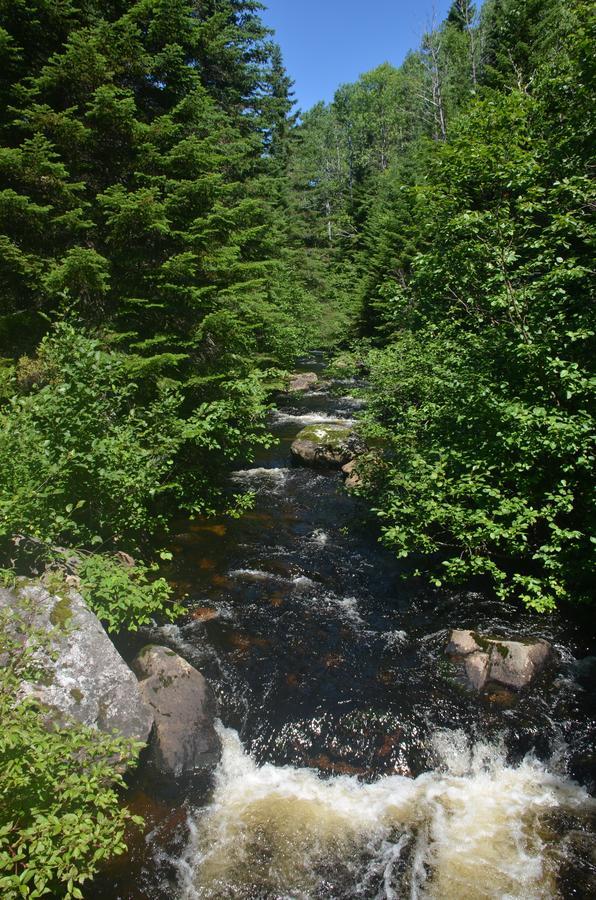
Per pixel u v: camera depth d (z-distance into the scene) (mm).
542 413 5258
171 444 7270
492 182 7492
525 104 8320
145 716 4562
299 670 5793
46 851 2699
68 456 5270
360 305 26531
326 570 7941
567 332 5293
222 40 11570
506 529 5887
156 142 9109
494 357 6785
